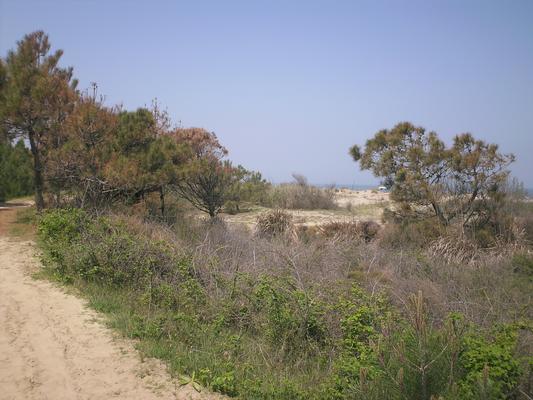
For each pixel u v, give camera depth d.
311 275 8.48
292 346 5.93
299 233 14.07
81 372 5.07
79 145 12.20
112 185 12.45
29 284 8.09
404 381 4.05
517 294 8.70
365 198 30.14
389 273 9.51
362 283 8.74
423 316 4.55
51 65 13.40
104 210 11.86
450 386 4.00
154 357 5.47
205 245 9.98
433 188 14.15
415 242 13.30
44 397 4.55
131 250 8.46
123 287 7.90
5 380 4.81
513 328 5.71
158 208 14.79
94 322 6.49
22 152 21.33
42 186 13.80
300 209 23.17
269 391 4.74
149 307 6.98
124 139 13.32
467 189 14.25
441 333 4.50
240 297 7.17
